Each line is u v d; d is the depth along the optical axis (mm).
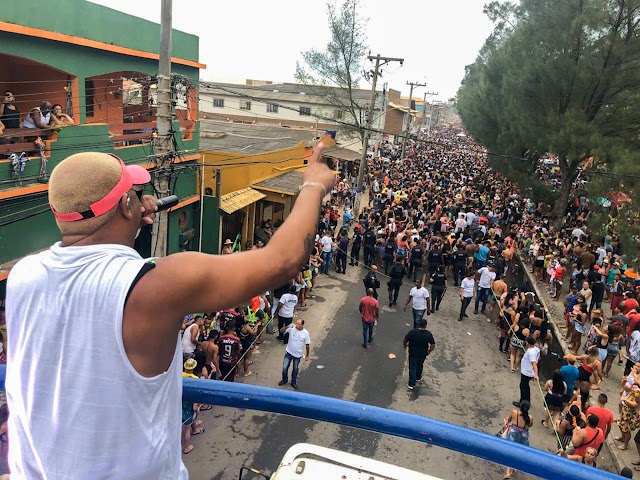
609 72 21141
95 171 1006
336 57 32062
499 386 11922
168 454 1020
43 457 962
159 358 958
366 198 33500
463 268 18922
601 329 12648
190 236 16703
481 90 30844
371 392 11219
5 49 9578
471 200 27875
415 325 14383
